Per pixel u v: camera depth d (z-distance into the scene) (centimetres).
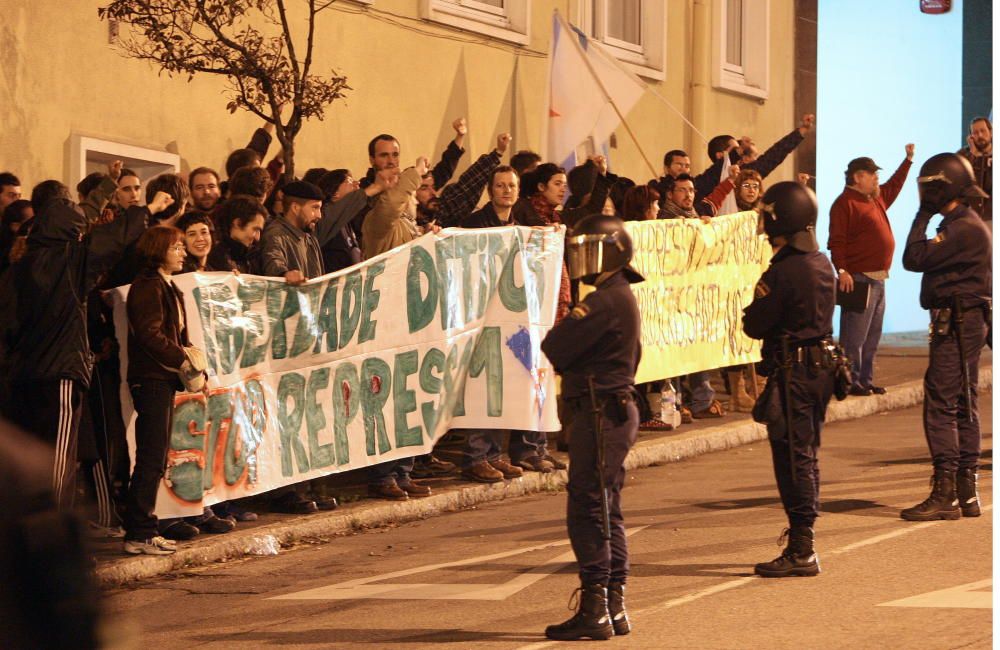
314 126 1410
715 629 678
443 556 898
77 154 1155
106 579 814
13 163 1104
